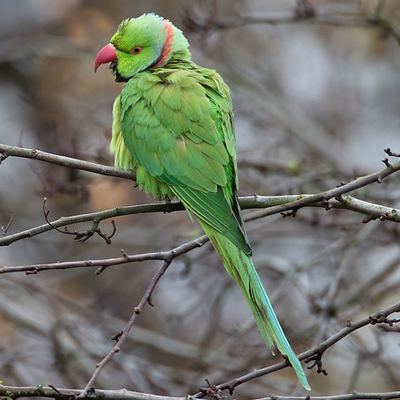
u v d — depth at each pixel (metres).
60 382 13.29
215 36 16.62
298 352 12.59
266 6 17.25
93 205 14.59
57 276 14.94
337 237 13.18
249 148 14.95
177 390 12.09
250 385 12.39
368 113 17.20
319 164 14.61
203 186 8.27
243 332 11.62
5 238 7.58
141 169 8.71
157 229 14.22
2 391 6.87
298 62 17.53
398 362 12.66
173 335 14.69
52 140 15.40
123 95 8.93
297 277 11.81
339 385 13.55
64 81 16.48
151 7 16.97
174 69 9.19
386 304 13.30
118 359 12.51
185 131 8.47
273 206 7.56
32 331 12.72
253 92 16.48
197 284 13.72
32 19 17.30
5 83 16.70
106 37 16.45
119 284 15.09
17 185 15.73
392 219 7.86
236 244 7.73
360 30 17.36
